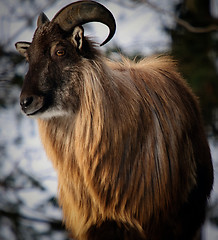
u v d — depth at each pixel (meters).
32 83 20.92
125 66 23.45
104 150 20.86
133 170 21.16
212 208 36.31
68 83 21.22
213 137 37.12
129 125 20.97
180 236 22.61
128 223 21.97
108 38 21.61
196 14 39.88
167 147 21.64
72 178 21.92
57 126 21.97
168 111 21.97
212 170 25.03
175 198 21.88
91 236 22.58
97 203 21.47
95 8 21.34
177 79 23.70
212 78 36.34
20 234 35.16
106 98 20.97
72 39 21.45
